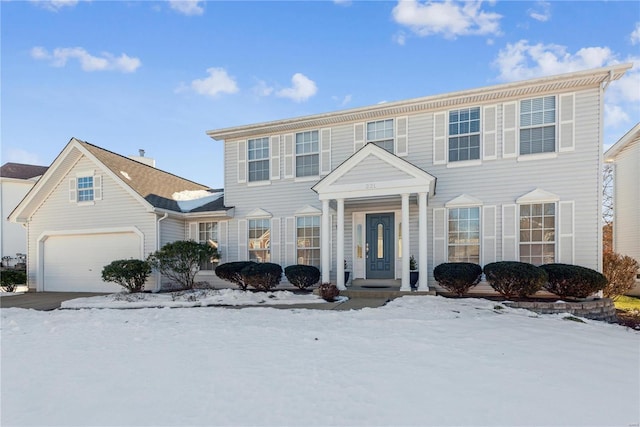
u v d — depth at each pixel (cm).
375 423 311
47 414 344
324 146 1299
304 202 1314
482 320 711
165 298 1115
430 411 332
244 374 432
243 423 315
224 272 1259
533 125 1045
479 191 1094
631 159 1338
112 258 1423
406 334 605
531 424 308
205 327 697
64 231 1488
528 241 1037
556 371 433
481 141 1096
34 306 1089
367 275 1218
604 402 349
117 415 337
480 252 1084
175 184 1728
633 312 995
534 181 1034
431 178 992
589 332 641
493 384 393
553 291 923
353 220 1241
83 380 429
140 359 505
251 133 1393
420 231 1016
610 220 2036
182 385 404
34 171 2491
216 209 1403
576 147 994
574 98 1001
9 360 514
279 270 1223
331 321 724
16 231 2223
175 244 1234
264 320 754
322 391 379
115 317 847
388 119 1221
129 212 1390
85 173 1463
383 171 1047
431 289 1079
